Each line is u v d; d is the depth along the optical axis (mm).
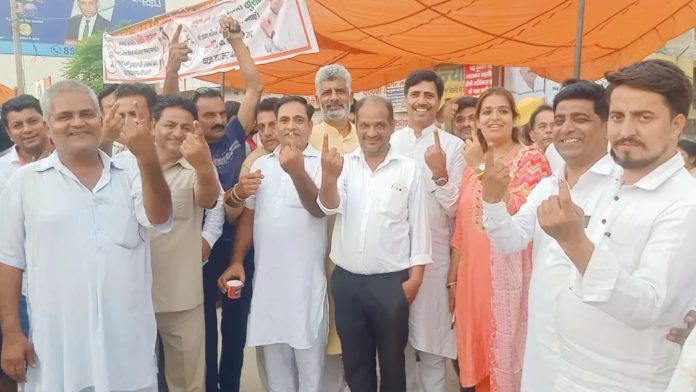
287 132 3367
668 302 1621
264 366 3570
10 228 2447
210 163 2963
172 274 3100
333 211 3061
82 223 2408
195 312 3227
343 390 3682
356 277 3102
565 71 7082
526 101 4836
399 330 3035
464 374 3137
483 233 3018
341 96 3678
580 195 2203
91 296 2402
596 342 1766
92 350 2412
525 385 2271
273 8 4680
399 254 3078
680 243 1610
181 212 3104
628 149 1665
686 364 1374
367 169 3176
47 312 2393
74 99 2363
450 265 3467
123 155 2797
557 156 3152
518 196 2734
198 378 3279
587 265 1588
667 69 1623
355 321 3135
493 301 2836
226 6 5164
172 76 4215
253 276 3482
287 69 9867
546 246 2178
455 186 3381
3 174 3504
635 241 1703
